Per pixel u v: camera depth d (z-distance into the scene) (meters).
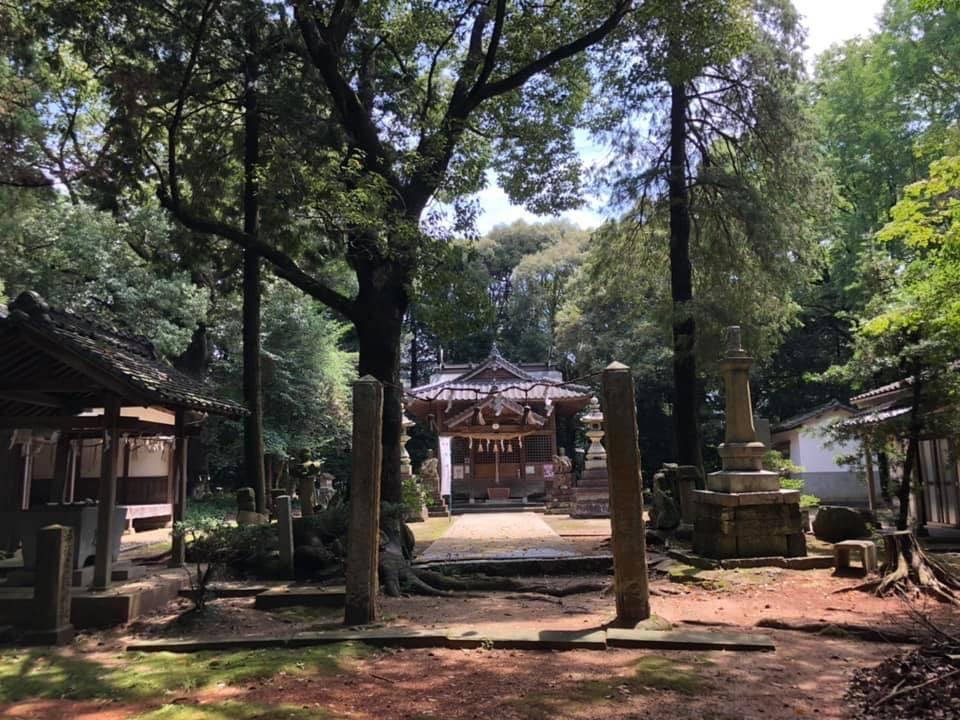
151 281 20.98
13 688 5.34
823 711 4.42
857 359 12.99
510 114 13.92
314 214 11.71
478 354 44.59
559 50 11.90
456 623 7.23
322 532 11.25
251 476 14.32
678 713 4.38
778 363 30.02
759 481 10.62
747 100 15.38
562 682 5.04
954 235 9.91
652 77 13.82
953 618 7.05
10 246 18.44
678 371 15.19
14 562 9.77
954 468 14.79
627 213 16.83
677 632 6.38
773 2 14.64
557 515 24.47
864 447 13.73
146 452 19.30
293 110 12.30
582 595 9.13
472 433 27.50
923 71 22.52
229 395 23.09
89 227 19.72
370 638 6.24
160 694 5.06
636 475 6.78
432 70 13.55
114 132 12.62
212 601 8.99
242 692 5.00
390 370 11.71
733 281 15.77
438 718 4.36
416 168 11.59
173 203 11.63
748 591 8.70
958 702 4.31
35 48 14.21
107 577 8.06
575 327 33.59
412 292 10.87
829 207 15.58
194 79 12.66
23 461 12.48
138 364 9.18
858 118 24.83
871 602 7.91
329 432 29.06
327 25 11.82
